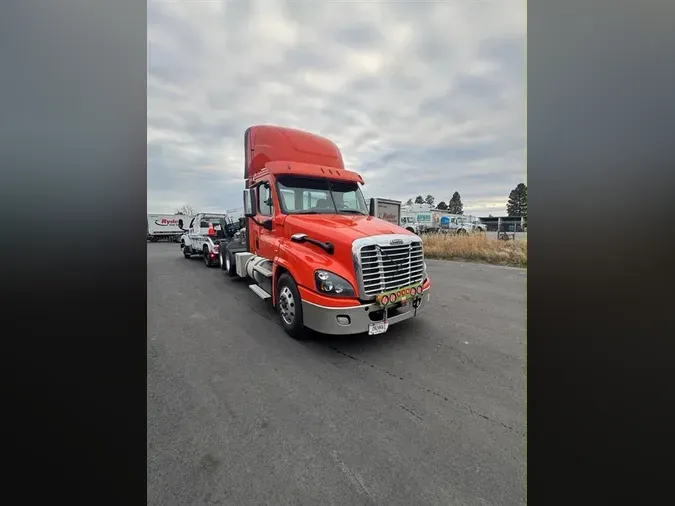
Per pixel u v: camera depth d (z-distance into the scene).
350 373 2.79
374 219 4.11
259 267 4.70
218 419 2.10
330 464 1.69
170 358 3.12
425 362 3.02
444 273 8.77
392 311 3.40
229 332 3.91
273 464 1.69
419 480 1.58
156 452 1.77
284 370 2.85
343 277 3.13
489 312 4.75
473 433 1.95
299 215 4.04
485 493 1.50
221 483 1.56
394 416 2.14
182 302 5.51
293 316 3.58
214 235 10.60
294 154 5.01
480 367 2.90
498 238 15.81
